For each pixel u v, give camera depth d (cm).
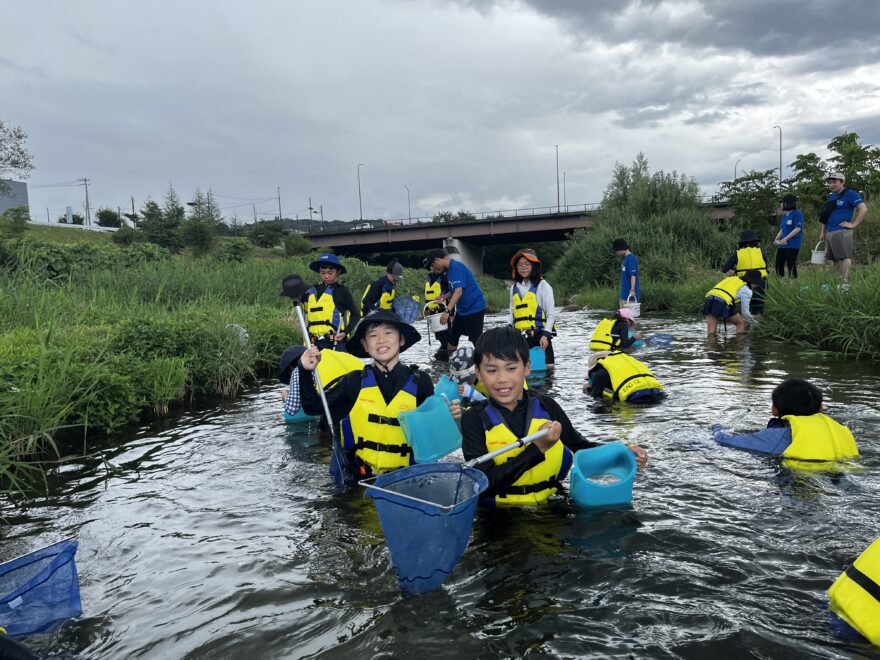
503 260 8162
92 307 946
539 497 334
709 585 244
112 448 493
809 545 275
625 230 2552
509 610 233
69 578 242
